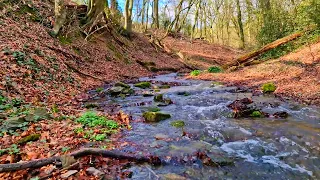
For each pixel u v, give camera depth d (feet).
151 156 15.93
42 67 35.81
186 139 19.49
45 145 17.28
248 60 55.67
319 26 46.29
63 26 53.52
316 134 19.56
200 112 26.89
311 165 15.34
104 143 18.39
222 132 20.86
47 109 24.77
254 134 20.26
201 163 15.67
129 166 15.28
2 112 21.57
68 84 36.81
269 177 14.17
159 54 88.07
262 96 31.89
